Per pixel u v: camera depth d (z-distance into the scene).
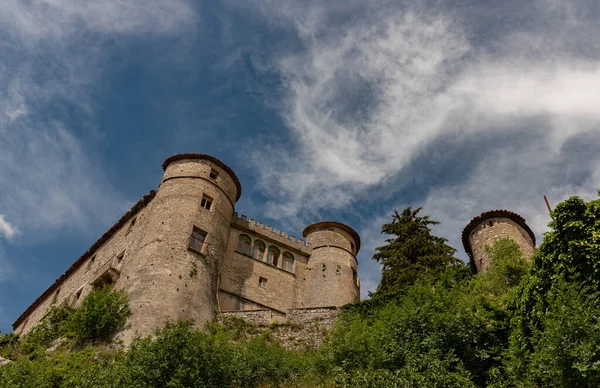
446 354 17.97
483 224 35.78
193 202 34.34
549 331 15.18
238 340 27.78
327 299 37.94
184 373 17.56
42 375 20.44
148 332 25.62
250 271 37.28
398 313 21.23
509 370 16.81
